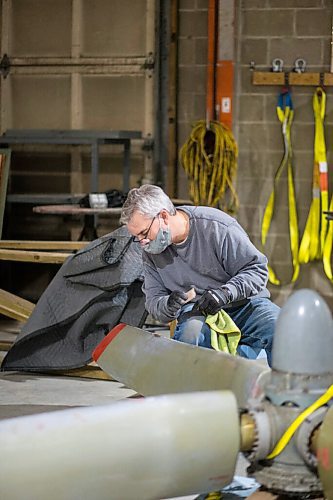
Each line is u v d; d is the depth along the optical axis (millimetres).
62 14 9703
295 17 9219
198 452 2352
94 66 9680
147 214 4531
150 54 9516
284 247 9469
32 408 5766
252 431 2555
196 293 4914
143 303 6293
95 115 9750
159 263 4898
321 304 2635
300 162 9367
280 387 2621
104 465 2256
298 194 9406
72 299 6320
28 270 9891
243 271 4785
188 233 4793
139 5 9500
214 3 9250
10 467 2184
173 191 9664
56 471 2215
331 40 9180
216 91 9328
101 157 9750
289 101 9273
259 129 9414
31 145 9914
